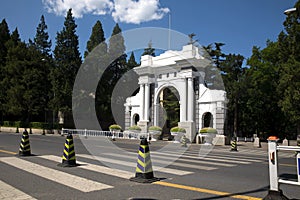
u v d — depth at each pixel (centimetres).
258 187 664
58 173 766
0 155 1117
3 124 4231
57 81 3553
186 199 545
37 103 3841
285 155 1714
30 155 1124
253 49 3178
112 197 544
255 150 1956
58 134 3294
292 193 614
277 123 3334
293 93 1806
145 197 549
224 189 638
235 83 2739
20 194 554
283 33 2033
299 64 1775
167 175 791
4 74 4188
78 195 554
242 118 3272
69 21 3697
